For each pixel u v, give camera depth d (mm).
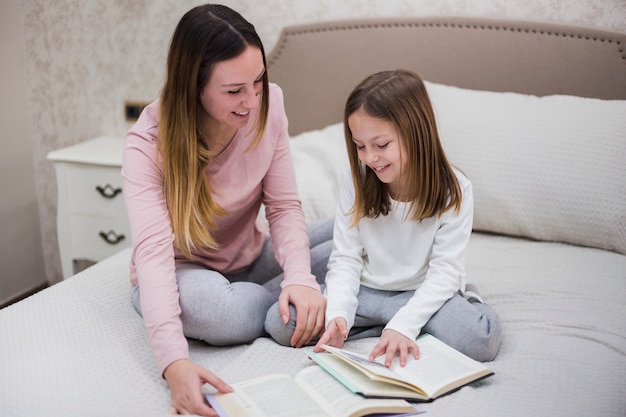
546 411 1080
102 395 1127
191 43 1234
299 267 1445
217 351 1352
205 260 1532
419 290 1359
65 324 1388
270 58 2408
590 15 2051
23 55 2660
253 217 1593
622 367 1226
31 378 1168
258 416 1053
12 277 2705
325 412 1073
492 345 1277
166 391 1162
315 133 2201
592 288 1525
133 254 1438
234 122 1317
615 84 2008
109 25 2551
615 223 1704
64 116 2705
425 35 2193
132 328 1396
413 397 1116
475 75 2156
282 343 1360
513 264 1675
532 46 2076
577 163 1758
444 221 1392
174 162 1324
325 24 2312
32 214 2789
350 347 1354
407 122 1318
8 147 2613
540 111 1872
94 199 2385
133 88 2600
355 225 1466
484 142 1865
